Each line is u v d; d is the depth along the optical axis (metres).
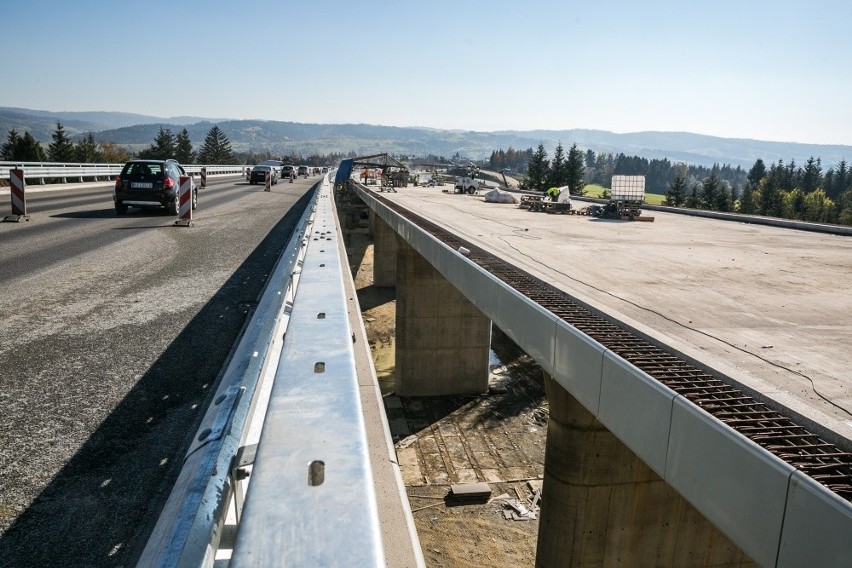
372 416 2.50
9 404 3.29
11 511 2.17
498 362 26.47
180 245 10.53
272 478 0.91
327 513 0.81
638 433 3.88
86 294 6.36
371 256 46.41
